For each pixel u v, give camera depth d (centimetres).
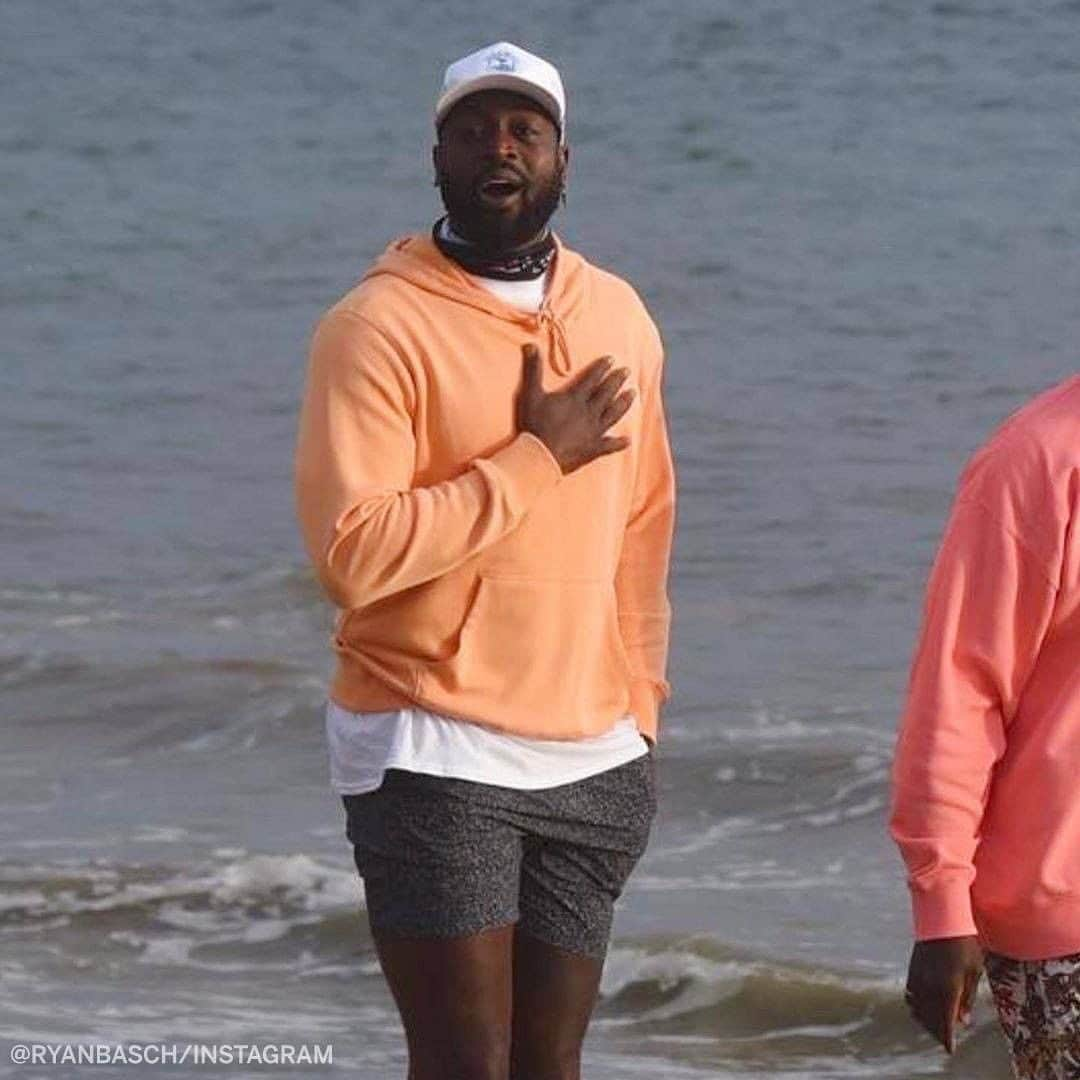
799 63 9638
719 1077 2169
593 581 1320
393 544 1259
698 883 2617
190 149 9012
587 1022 1372
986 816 1193
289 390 5638
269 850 2708
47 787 2994
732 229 7225
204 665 3491
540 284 1327
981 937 1210
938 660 1173
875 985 2306
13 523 4456
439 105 1312
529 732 1300
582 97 9362
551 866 1333
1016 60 9419
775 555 4134
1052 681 1173
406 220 7756
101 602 3919
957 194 7600
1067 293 6362
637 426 1355
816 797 2917
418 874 1292
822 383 5475
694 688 3359
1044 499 1159
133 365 5912
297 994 2345
